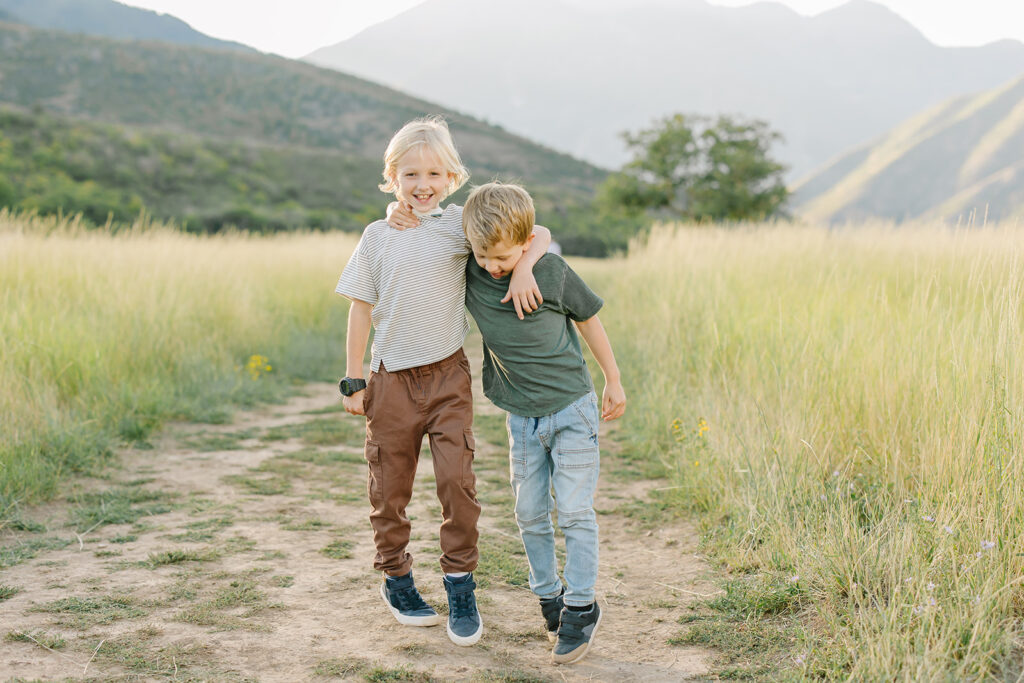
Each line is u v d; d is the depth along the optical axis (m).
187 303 8.34
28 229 9.05
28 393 5.15
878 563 2.76
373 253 2.68
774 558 3.14
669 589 3.14
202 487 4.51
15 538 3.57
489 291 2.63
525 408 2.63
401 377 2.68
